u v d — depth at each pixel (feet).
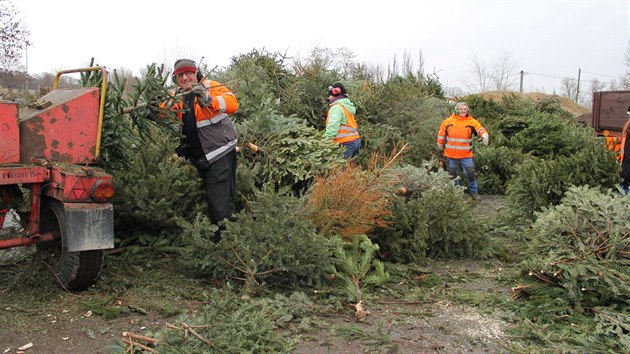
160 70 16.25
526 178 24.56
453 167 34.55
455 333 13.76
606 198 17.71
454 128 34.06
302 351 12.53
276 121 23.31
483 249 21.01
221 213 17.89
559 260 16.03
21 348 12.04
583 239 17.06
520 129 48.78
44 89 25.14
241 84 26.43
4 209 15.12
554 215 17.67
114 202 18.22
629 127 25.18
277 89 34.19
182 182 19.06
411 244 19.88
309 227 16.03
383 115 38.91
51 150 14.61
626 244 16.19
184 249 16.98
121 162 17.13
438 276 18.20
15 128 13.96
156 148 19.27
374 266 18.04
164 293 15.47
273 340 12.54
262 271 15.96
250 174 20.75
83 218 14.19
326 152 22.26
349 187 18.44
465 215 20.59
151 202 17.80
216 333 12.25
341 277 16.25
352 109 27.66
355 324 14.17
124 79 16.08
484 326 14.25
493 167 38.88
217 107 17.07
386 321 14.47
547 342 13.06
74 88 16.39
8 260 17.60
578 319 14.30
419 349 12.90
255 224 15.75
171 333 11.96
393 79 48.01
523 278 17.44
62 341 12.50
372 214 18.40
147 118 17.16
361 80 41.19
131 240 19.03
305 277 16.52
